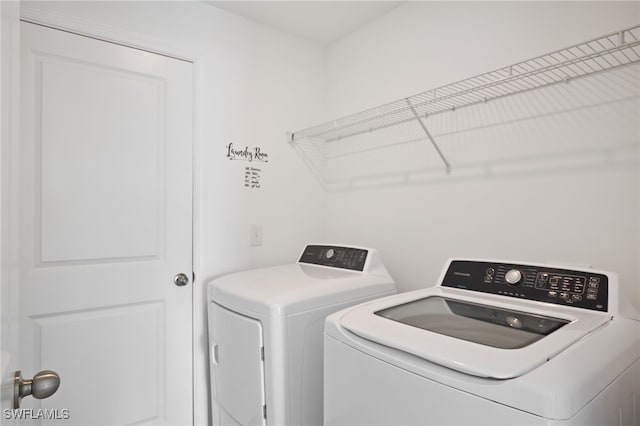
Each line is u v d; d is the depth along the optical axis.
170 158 1.85
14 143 0.64
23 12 1.48
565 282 1.15
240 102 2.09
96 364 1.65
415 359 0.87
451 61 1.78
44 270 1.54
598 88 1.33
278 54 2.27
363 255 1.82
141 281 1.77
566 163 1.41
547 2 1.46
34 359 1.51
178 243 1.87
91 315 1.64
